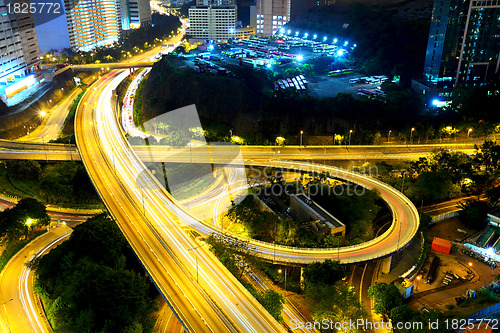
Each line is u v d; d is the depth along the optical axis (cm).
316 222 13075
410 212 13612
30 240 13312
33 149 19100
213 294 9231
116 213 12694
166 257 10525
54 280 10825
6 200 16125
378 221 14725
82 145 18462
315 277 10362
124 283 10038
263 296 9694
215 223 13750
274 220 13438
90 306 9575
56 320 9900
